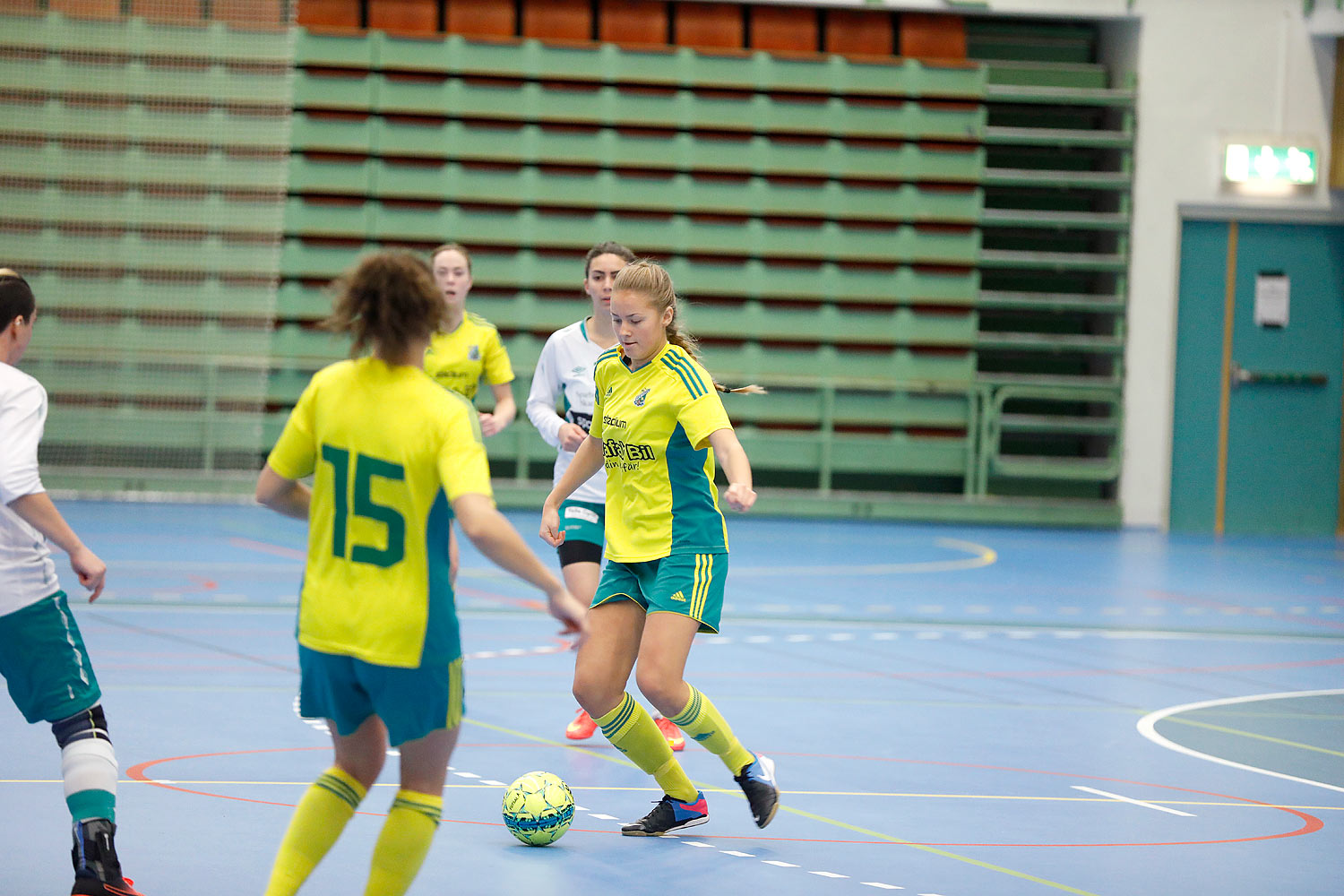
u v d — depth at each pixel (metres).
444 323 3.49
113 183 17.61
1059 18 19.86
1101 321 19.61
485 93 18.48
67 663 3.93
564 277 18.77
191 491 17.56
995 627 10.25
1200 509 19.50
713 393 4.59
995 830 4.97
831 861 4.50
